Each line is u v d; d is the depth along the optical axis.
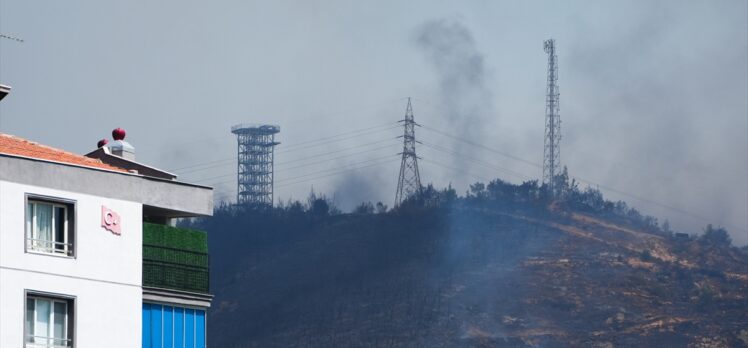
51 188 79.81
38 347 78.12
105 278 81.50
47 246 79.56
